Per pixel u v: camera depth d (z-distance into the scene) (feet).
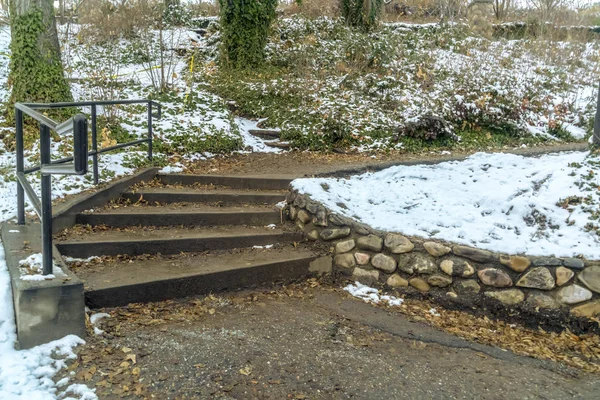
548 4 53.62
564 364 11.27
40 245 12.21
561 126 33.17
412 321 13.15
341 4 47.96
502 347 11.94
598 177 16.10
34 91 22.77
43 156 10.00
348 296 14.69
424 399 9.23
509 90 34.83
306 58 38.42
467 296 13.76
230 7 38.86
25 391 8.31
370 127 30.48
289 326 11.94
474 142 30.04
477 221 15.84
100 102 17.21
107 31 40.78
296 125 30.50
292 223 17.85
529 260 13.17
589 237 13.99
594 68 42.32
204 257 14.84
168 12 46.68
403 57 40.01
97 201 16.51
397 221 15.89
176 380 9.00
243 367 9.70
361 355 10.82
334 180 19.77
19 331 9.46
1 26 40.63
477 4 49.70
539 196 16.39
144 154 22.04
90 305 11.35
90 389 8.51
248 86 35.37
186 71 38.17
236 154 26.45
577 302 12.66
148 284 12.16
